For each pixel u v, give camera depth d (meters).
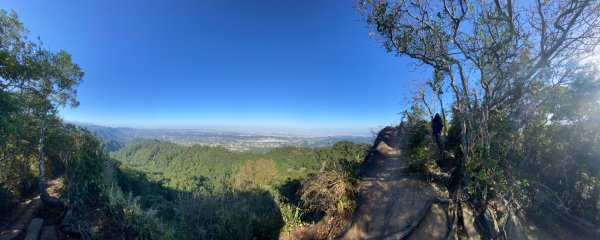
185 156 69.75
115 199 10.12
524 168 6.48
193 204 8.54
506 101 6.44
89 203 10.57
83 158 10.57
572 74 5.77
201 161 64.62
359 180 8.16
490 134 6.11
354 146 22.28
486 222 5.76
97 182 10.73
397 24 6.64
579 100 5.79
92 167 10.77
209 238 7.75
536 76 5.84
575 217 5.85
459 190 6.22
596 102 5.72
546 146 6.23
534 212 6.18
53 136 14.27
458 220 5.89
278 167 24.81
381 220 6.29
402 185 7.37
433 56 6.60
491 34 5.50
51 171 16.38
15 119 9.91
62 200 11.00
